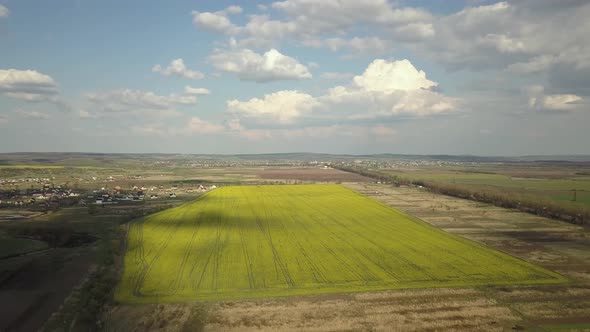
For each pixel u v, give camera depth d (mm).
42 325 49656
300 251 82312
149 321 50469
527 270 69000
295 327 48906
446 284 62812
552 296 57688
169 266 71438
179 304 55344
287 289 60938
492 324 49406
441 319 50875
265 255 79188
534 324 49375
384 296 58219
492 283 63062
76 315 51688
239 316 51844
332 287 61750
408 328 48531
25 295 58500
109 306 54656
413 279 65188
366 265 72812
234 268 70750
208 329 48562
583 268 69875
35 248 83812
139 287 61344
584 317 51062
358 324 49594
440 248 84250
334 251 82375
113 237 91250
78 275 66375
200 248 84000
